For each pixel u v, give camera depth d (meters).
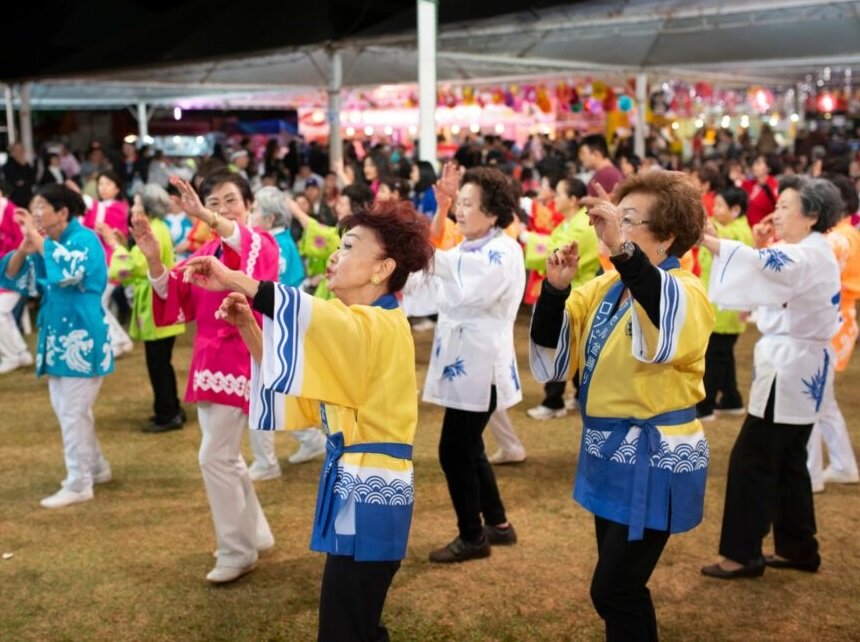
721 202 5.89
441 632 3.28
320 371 2.23
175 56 11.90
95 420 6.06
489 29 9.41
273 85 14.75
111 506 4.54
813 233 3.52
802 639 3.22
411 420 2.41
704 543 4.03
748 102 17.92
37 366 4.47
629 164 8.78
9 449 5.45
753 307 3.43
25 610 3.47
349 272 2.38
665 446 2.42
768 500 3.60
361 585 2.34
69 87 15.70
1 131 19.22
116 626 3.35
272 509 4.45
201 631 3.31
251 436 4.85
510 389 3.81
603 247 2.69
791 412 3.51
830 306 3.48
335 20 10.40
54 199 4.33
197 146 18.94
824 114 19.39
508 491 4.67
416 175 7.58
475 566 3.79
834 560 3.84
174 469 5.09
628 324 2.44
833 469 4.75
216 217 3.50
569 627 3.31
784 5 8.20
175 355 7.99
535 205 7.75
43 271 4.59
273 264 3.65
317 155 14.04
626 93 14.18
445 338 3.73
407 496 2.39
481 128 17.50
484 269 3.63
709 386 5.83
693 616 3.38
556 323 2.57
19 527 4.27
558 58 11.98
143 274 5.65
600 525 2.58
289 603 3.51
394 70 13.70
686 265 5.48
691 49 11.69
